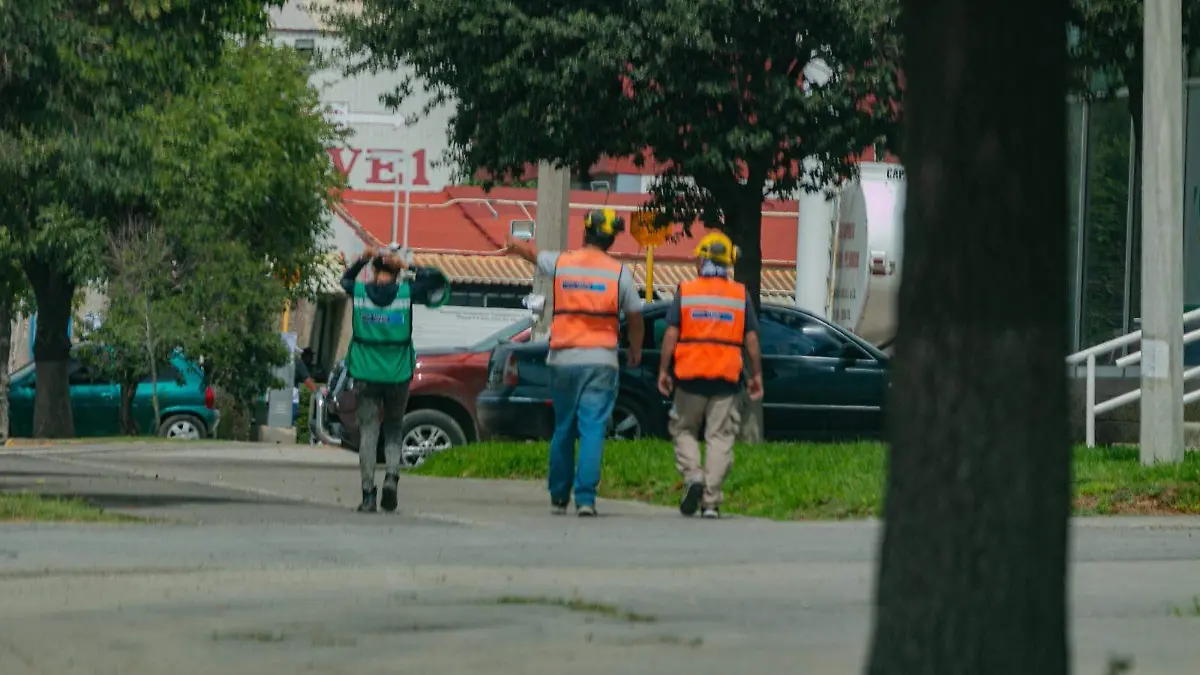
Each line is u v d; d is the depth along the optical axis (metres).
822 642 21.09
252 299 124.44
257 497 50.66
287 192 135.62
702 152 65.31
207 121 124.81
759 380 45.88
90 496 48.41
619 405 69.69
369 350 45.12
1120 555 34.00
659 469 54.31
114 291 120.69
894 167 79.94
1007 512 12.16
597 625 22.50
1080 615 24.14
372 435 45.50
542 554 33.12
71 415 120.69
